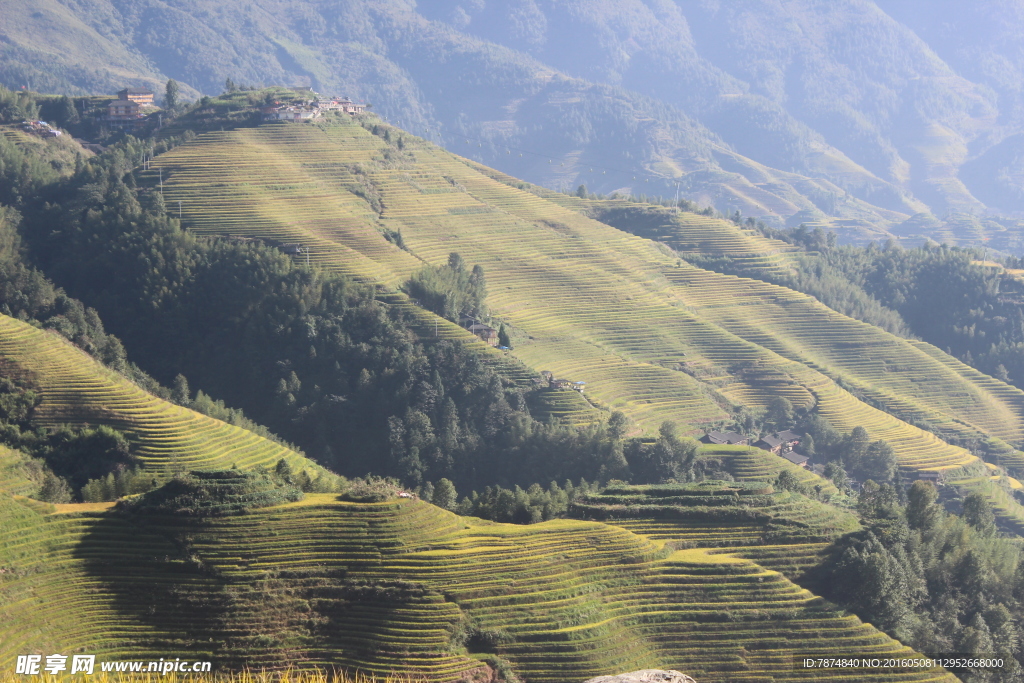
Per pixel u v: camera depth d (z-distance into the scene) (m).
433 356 176.88
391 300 192.38
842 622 105.81
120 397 141.25
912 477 187.00
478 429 167.88
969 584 118.69
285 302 182.62
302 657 94.19
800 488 138.50
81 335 163.00
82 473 130.38
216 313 184.25
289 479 116.50
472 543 109.31
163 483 118.44
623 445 159.12
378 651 95.38
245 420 158.38
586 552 110.81
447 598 101.06
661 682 36.84
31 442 133.12
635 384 198.38
